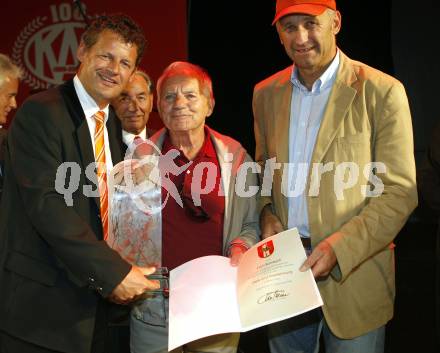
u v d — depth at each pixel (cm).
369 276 211
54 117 179
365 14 483
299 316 231
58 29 414
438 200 246
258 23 484
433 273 479
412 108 593
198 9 484
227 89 494
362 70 210
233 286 194
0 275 183
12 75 276
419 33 584
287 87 221
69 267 176
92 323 184
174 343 180
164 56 413
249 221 219
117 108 262
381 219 199
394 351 340
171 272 199
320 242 204
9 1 415
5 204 187
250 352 344
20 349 184
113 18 187
